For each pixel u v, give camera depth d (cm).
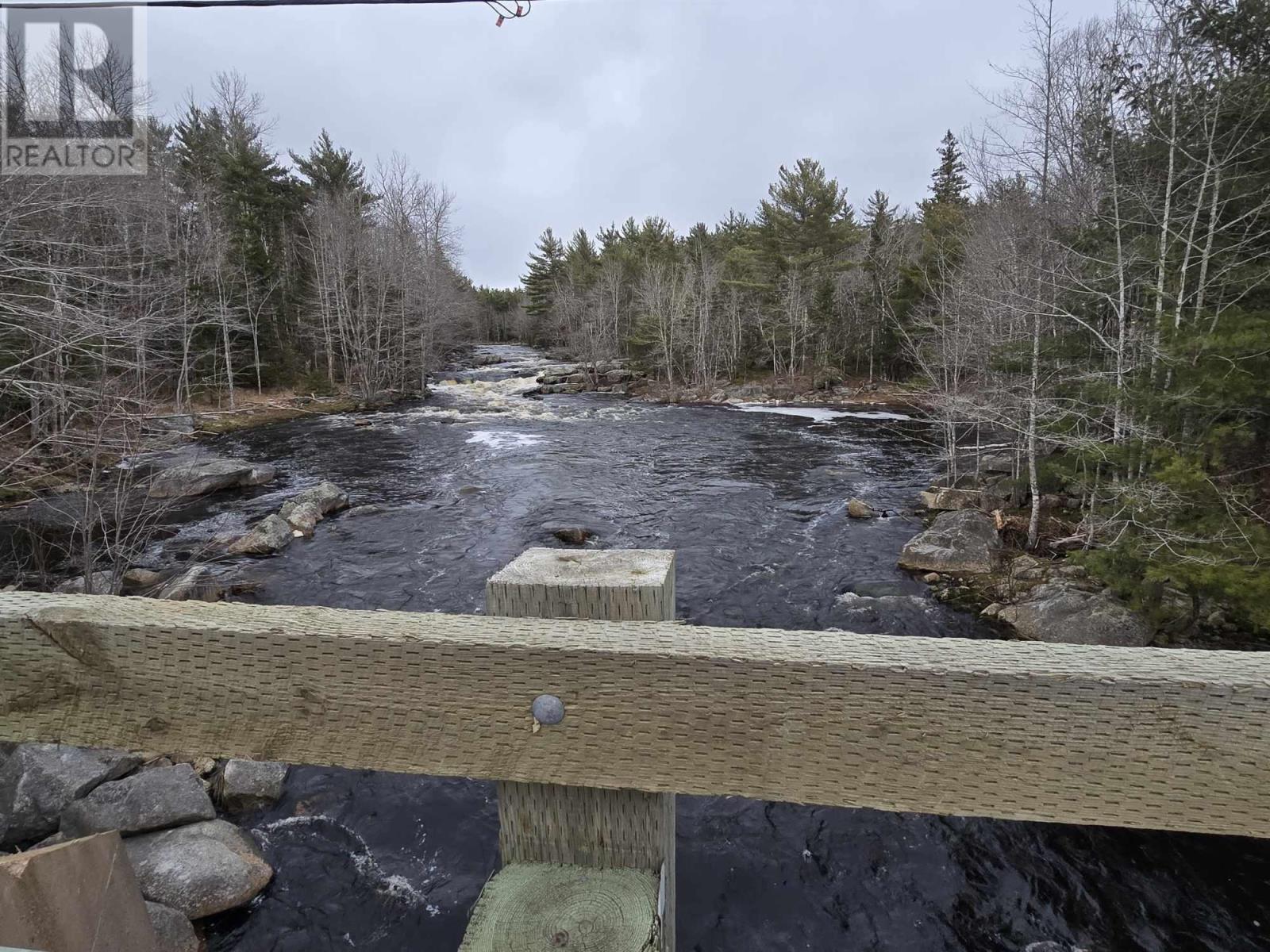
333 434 2047
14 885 110
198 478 1280
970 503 1202
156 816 392
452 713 99
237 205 3212
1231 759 87
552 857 110
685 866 436
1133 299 932
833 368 3531
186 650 103
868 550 1014
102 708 107
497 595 110
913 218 4225
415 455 1733
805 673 92
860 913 404
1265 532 588
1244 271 829
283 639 100
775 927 394
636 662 94
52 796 393
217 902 365
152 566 909
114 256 918
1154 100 856
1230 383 596
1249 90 805
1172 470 603
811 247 3956
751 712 93
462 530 1111
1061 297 1017
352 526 1128
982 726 90
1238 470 747
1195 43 834
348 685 100
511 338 7456
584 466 1623
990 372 1303
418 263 3406
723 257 4803
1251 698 85
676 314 3812
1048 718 89
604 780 98
